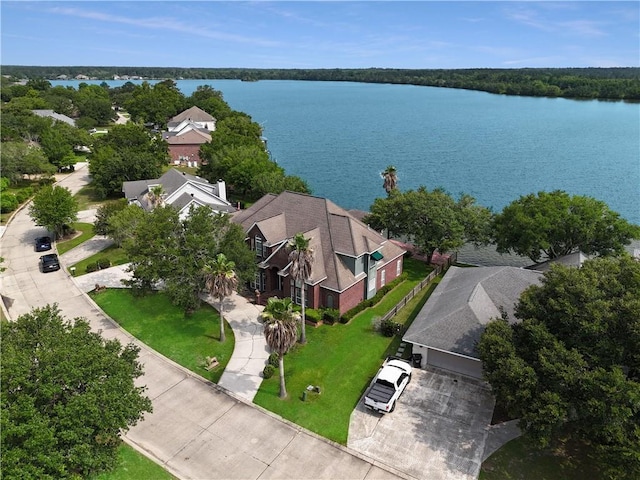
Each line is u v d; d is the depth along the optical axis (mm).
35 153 82875
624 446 19375
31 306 40406
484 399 28406
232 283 33062
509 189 93375
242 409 27672
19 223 63125
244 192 77062
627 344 21828
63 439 18391
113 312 39500
